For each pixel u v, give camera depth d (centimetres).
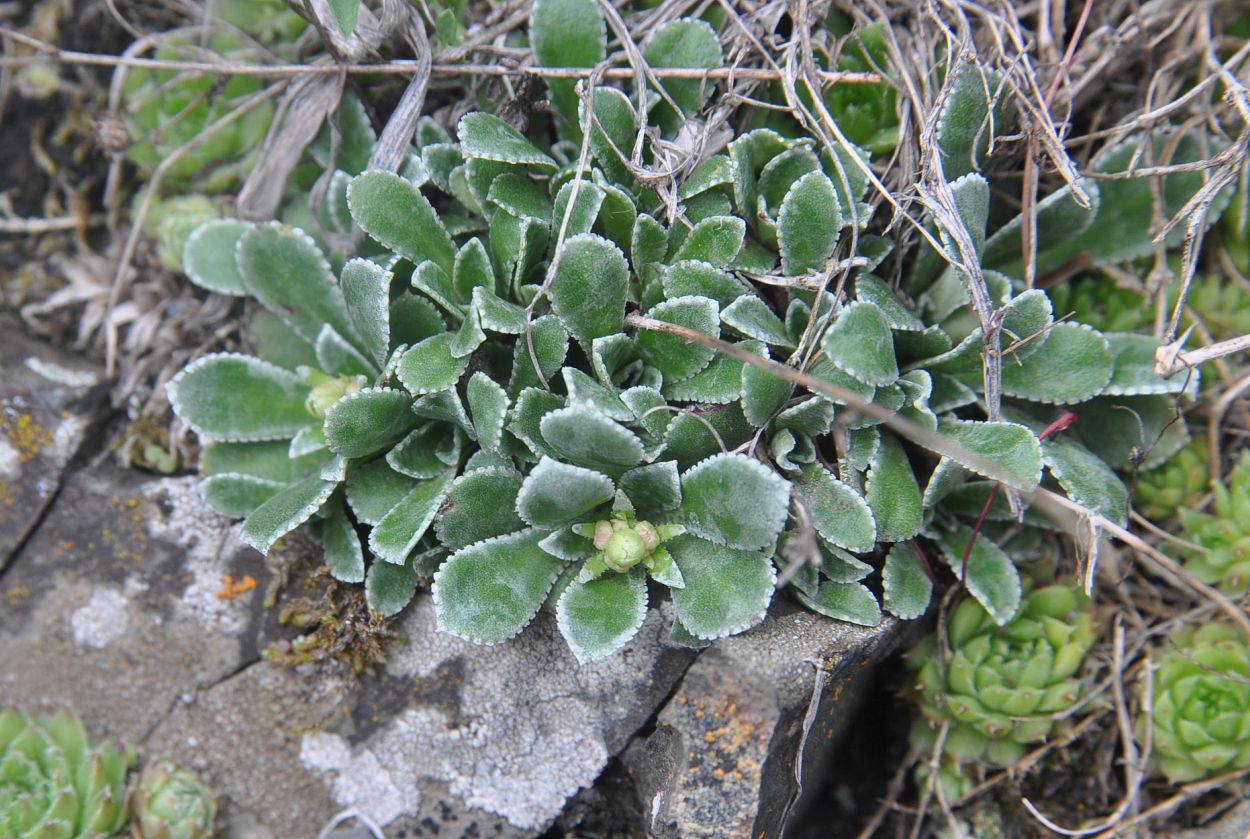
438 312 31
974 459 29
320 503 29
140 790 31
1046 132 31
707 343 29
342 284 30
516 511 30
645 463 29
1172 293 33
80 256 36
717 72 31
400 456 30
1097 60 32
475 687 31
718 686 29
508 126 31
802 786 30
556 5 31
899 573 30
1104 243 32
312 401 31
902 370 31
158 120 34
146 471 34
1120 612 33
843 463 30
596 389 29
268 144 33
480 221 32
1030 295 30
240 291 32
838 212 30
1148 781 32
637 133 31
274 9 34
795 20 31
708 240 30
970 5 32
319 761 31
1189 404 33
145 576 32
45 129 36
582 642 28
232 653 32
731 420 30
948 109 30
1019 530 31
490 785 30
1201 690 32
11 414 33
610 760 30
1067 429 32
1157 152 32
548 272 29
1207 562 32
